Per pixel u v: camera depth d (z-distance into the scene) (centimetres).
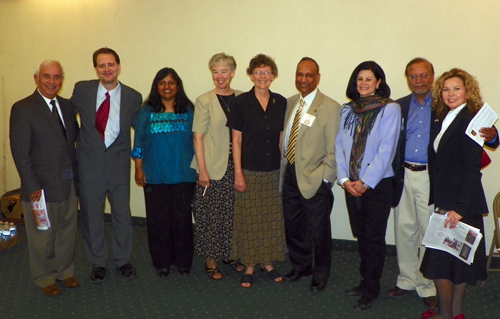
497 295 320
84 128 331
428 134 290
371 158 286
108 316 297
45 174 310
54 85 305
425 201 296
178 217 349
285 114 328
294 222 336
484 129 247
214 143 333
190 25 425
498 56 350
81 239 432
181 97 338
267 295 325
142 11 438
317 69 309
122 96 335
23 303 314
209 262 358
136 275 357
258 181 325
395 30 371
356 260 390
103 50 322
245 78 416
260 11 402
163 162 338
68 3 461
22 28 482
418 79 284
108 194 346
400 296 321
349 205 304
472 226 253
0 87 504
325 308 307
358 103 290
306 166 313
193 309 306
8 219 477
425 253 271
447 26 358
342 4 380
